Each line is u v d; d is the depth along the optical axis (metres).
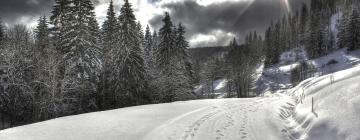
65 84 26.75
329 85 12.98
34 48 30.03
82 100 30.75
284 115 13.71
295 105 15.00
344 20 90.06
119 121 14.45
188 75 44.31
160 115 16.36
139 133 11.68
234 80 69.75
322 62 86.56
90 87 29.72
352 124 7.72
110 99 33.44
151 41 64.19
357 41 82.62
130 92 33.41
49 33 31.97
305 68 83.31
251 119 13.17
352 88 10.09
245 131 10.91
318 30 95.56
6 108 27.17
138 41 35.59
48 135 11.34
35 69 28.16
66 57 28.20
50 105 26.75
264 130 10.91
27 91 26.33
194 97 44.31
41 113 27.80
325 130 8.45
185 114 16.19
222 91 81.00
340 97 9.94
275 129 10.97
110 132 11.88
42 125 13.47
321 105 10.53
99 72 31.23
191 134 10.91
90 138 10.89
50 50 27.56
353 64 74.75
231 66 72.69
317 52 93.81
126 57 32.50
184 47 44.56
